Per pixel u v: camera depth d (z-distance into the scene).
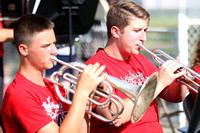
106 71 3.11
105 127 3.05
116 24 3.06
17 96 2.51
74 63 2.58
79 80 2.45
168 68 2.77
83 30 5.37
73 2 4.84
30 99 2.54
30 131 2.49
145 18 3.03
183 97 3.42
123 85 2.63
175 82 3.34
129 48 3.08
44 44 2.54
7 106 2.53
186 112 3.34
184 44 6.76
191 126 1.93
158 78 2.76
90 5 5.18
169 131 5.98
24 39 2.55
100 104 2.54
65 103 2.87
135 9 3.01
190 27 6.80
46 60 2.58
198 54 3.94
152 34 6.92
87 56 6.43
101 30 6.38
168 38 6.85
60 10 4.84
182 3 6.77
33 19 2.57
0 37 4.07
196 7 6.92
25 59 2.61
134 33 3.03
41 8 4.63
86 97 2.43
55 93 2.80
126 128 3.00
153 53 3.08
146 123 3.07
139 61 3.35
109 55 3.18
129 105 2.79
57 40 5.36
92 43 6.42
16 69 6.28
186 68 2.97
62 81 4.80
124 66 3.19
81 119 2.42
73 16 5.09
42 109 2.59
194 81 3.28
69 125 2.39
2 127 2.59
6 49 6.17
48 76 5.20
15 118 2.53
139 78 3.23
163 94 3.48
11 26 4.38
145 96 2.56
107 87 2.63
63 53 5.42
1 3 4.32
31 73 2.63
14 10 4.34
